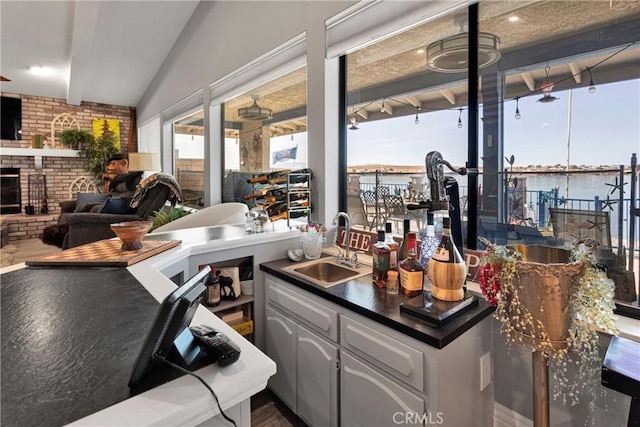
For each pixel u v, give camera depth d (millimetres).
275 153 3252
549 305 966
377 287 1521
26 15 3783
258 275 1942
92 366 634
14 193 6102
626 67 1226
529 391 1363
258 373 641
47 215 6098
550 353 1019
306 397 1625
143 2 3811
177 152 5133
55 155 6211
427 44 1841
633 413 830
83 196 5316
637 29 1202
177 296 588
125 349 692
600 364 1182
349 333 1366
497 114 1565
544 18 1414
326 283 1577
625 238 1231
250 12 2998
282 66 2666
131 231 1413
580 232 1333
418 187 1904
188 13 4102
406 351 1160
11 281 1095
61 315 848
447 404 1142
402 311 1235
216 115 3887
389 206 2066
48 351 682
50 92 6125
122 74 5457
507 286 1035
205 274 729
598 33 1282
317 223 2121
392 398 1216
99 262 1268
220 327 806
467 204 1678
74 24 3693
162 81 5281
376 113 2117
